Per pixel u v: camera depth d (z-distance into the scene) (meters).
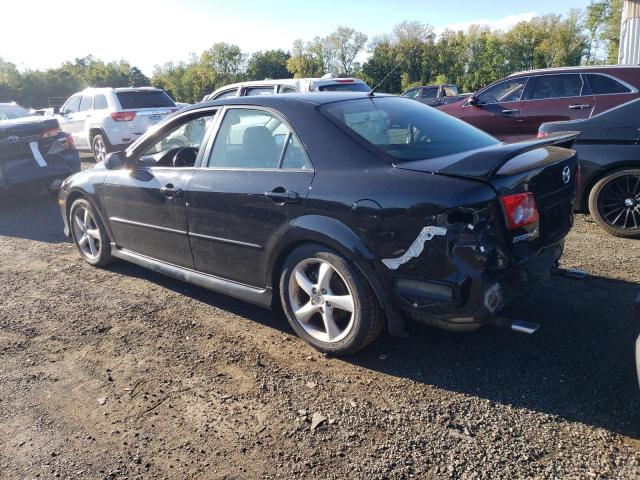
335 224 3.09
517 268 2.88
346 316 3.41
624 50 14.73
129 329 3.93
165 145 4.47
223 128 3.88
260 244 3.54
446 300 2.78
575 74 7.91
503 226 2.76
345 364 3.30
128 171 4.55
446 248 2.72
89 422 2.85
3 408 3.01
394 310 3.03
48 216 7.88
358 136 3.23
